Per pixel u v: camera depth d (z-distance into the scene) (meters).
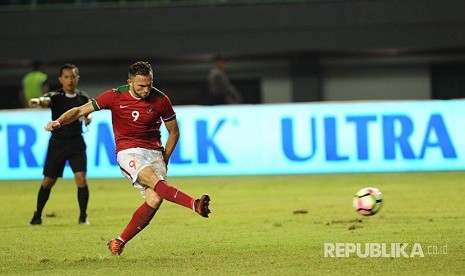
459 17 101.19
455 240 38.06
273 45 102.19
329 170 76.19
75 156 47.09
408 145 75.25
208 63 107.19
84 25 103.25
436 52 105.56
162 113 33.94
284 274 30.28
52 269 32.50
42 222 48.81
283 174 76.75
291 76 105.69
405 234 40.28
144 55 103.38
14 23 103.12
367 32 101.75
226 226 45.16
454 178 69.75
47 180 47.22
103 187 69.50
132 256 35.41
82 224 47.31
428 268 31.05
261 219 47.94
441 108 74.94
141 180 33.22
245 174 76.75
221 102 93.94
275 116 76.62
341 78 107.00
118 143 33.88
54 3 103.38
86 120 45.66
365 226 43.62
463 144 74.94
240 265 32.50
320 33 101.88
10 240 41.34
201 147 76.88
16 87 108.56
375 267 31.42
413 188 63.50
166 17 102.81
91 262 34.00
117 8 103.06
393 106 75.38
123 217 50.53
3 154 77.06
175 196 32.31
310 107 76.25
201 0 102.69
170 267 32.31
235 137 76.81
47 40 103.31
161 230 43.88
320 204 55.16
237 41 102.44
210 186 68.75
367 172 75.75
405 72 106.50
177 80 107.94
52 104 46.38
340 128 75.94
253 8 102.06
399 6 101.44
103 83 108.06
